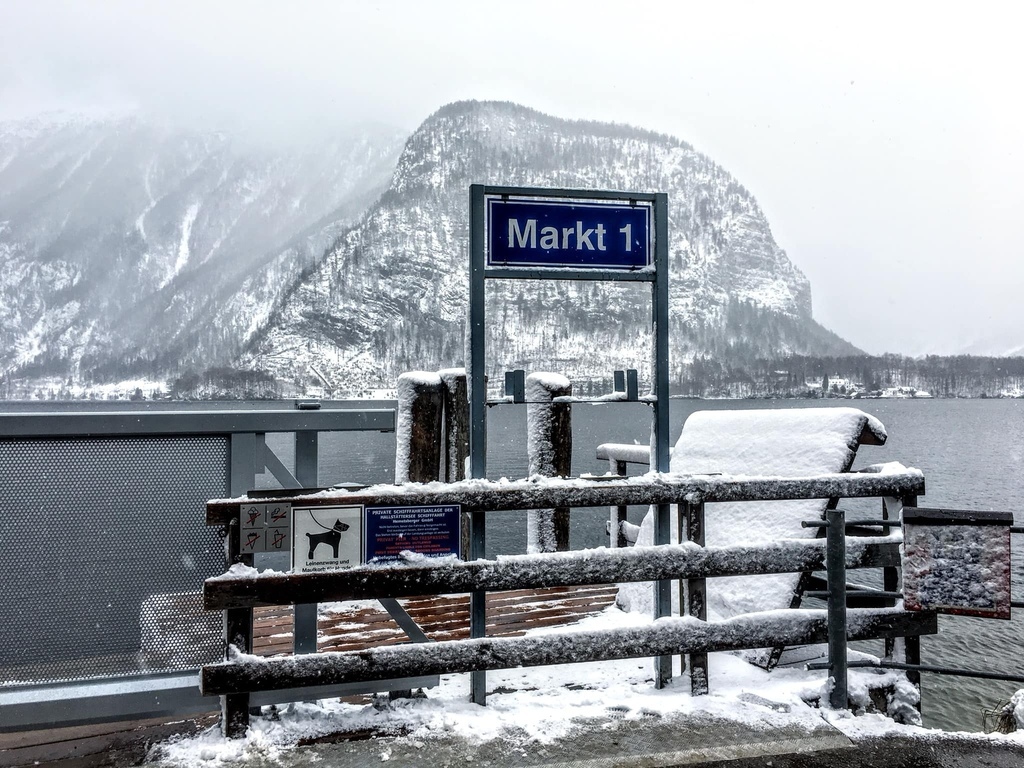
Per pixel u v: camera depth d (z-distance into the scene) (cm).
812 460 441
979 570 336
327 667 314
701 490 360
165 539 333
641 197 380
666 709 344
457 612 514
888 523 371
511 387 361
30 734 319
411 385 630
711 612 440
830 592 356
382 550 327
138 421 323
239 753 299
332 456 4638
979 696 1223
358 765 292
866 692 359
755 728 328
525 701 353
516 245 367
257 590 307
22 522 317
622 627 347
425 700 350
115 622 325
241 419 337
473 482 342
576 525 2475
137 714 320
